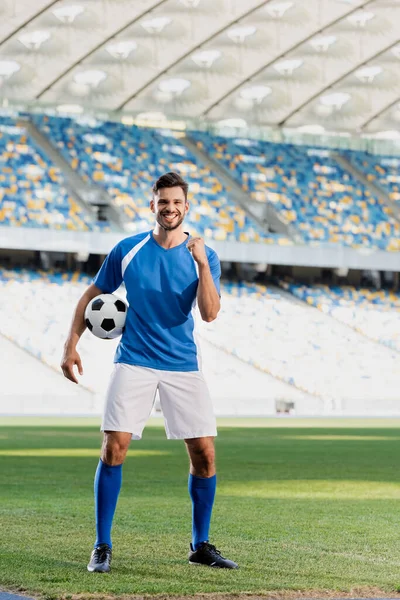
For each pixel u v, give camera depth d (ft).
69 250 142.41
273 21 128.77
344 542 21.06
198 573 16.76
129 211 152.97
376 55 138.00
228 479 38.58
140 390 18.11
